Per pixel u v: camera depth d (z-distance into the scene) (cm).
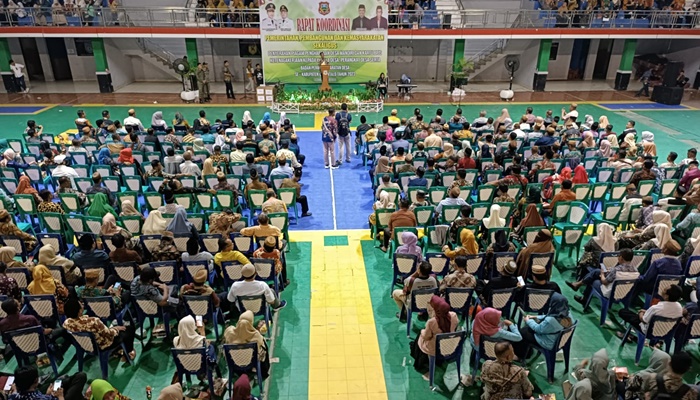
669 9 2823
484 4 3117
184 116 2323
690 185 1209
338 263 1058
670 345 777
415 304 789
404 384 727
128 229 1034
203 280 751
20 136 1986
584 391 563
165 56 3097
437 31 2658
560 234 1145
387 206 1095
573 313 886
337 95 2478
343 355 787
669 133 2092
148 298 751
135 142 1473
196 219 1037
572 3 2725
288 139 1609
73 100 2633
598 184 1172
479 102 2653
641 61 3338
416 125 1748
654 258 876
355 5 2544
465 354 783
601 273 833
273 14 2539
